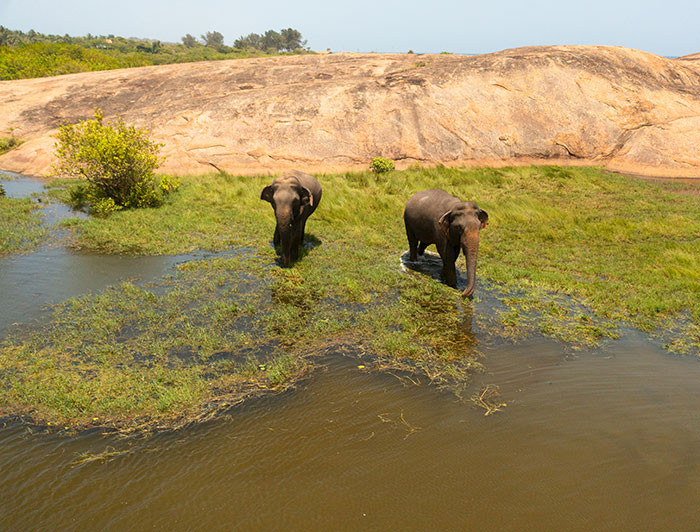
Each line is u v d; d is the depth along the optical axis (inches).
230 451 159.9
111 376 200.5
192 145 788.0
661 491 144.3
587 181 676.1
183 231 430.9
